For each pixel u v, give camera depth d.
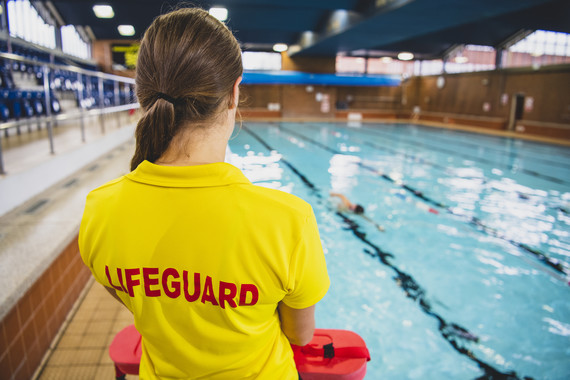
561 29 9.38
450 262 3.13
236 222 0.50
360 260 3.16
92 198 0.57
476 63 15.19
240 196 0.51
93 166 4.43
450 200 4.80
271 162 6.93
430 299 2.60
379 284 2.79
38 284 1.79
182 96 0.49
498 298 2.61
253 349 0.56
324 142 9.57
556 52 12.09
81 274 2.40
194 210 0.50
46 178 3.32
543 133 11.32
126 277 0.52
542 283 2.80
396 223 3.98
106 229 0.53
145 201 0.52
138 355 0.86
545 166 6.95
